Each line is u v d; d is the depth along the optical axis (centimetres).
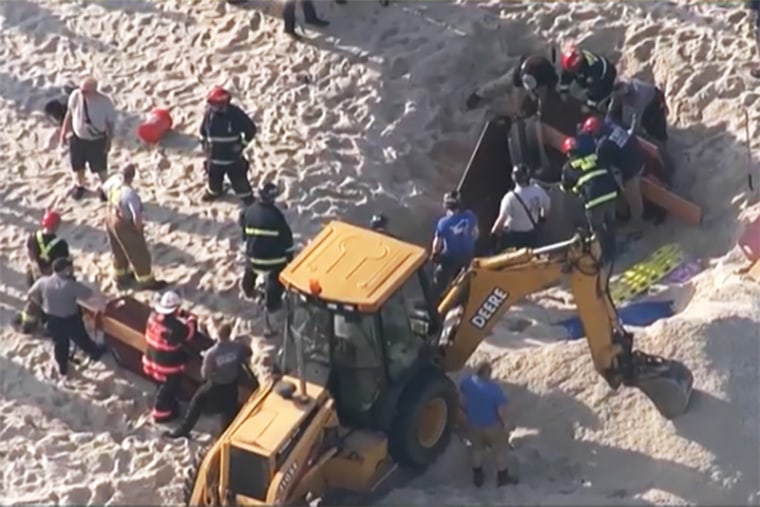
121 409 6956
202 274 7550
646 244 8169
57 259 7006
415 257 6384
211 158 7825
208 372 6531
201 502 6162
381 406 6347
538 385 6912
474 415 6350
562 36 9219
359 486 6350
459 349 6706
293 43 9044
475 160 8175
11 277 7650
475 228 7425
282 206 7950
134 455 6681
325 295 6178
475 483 6494
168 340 6719
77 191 8100
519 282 6562
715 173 8312
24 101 8738
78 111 7894
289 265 6353
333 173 8181
